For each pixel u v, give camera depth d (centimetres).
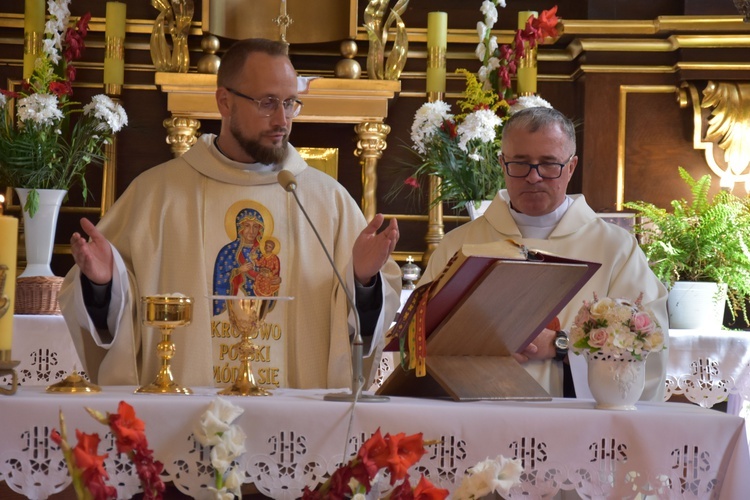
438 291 327
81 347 390
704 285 629
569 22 749
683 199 710
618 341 327
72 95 762
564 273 329
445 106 675
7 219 315
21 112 666
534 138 437
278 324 418
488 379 343
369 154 733
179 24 727
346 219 434
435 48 743
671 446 315
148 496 225
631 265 455
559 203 448
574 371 417
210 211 428
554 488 312
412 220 764
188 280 419
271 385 412
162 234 424
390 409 311
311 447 309
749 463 315
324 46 765
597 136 760
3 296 314
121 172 762
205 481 304
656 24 741
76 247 360
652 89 760
